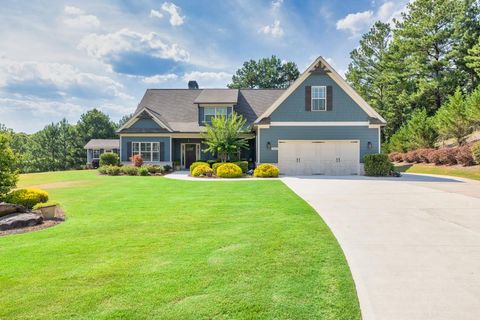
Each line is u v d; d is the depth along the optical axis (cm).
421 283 386
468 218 729
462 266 439
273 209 838
